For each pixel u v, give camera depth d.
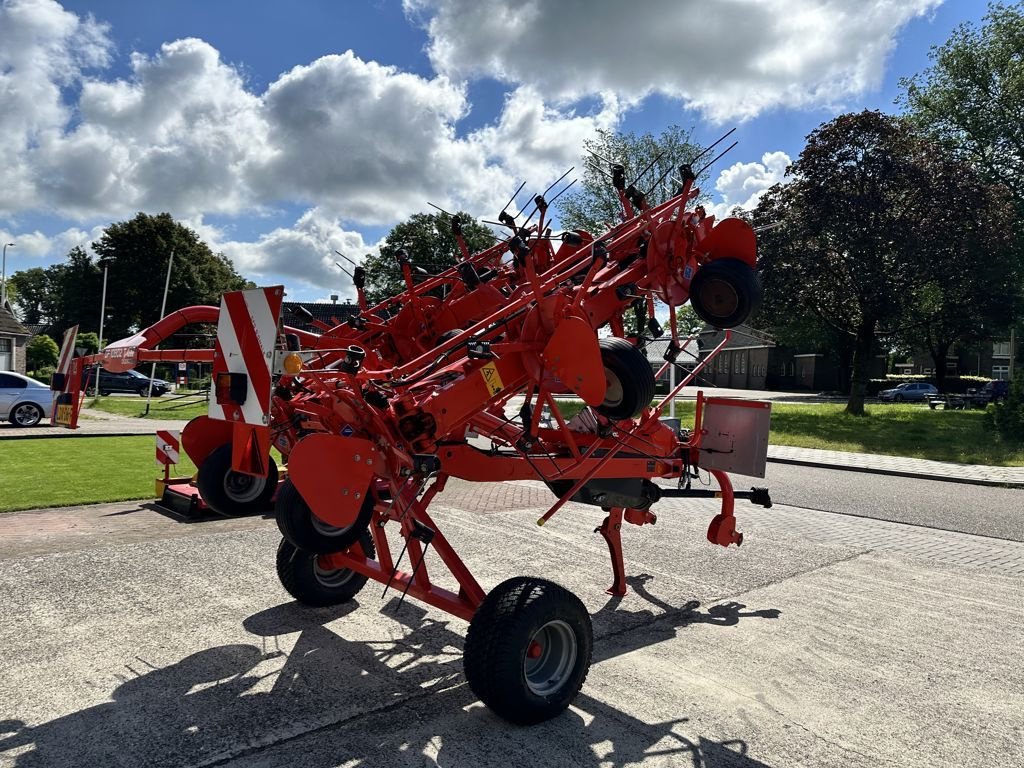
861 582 6.35
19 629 4.68
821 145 25.39
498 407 4.90
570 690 3.69
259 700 3.78
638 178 5.20
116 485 9.91
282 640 4.61
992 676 4.36
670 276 4.58
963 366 61.19
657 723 3.67
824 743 3.52
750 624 5.20
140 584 5.66
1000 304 27.47
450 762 3.23
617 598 5.73
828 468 15.05
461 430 4.31
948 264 25.05
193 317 4.82
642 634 4.97
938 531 8.68
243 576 5.92
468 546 7.21
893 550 7.57
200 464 4.24
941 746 3.52
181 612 5.06
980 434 20.78
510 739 3.46
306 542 4.12
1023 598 5.97
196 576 5.90
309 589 5.09
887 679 4.29
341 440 3.37
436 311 5.28
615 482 5.11
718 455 5.70
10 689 3.83
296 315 5.07
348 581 5.30
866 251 25.00
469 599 3.93
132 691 3.84
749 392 54.88
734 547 7.50
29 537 7.09
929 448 17.83
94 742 3.31
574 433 5.04
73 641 4.50
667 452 5.53
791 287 26.23
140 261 52.38
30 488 9.57
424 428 3.64
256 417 3.66
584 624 3.74
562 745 3.42
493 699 3.43
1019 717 3.84
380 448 3.61
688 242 4.65
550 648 3.75
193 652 4.38
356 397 3.55
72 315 54.12
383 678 4.09
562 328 3.79
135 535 7.25
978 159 35.50
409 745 3.37
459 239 5.28
